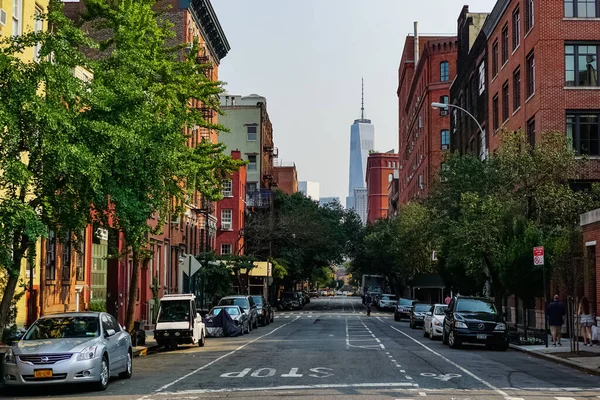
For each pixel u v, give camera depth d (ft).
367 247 304.71
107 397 48.21
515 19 145.69
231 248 240.12
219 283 167.12
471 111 190.60
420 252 203.21
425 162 294.25
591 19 124.06
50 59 62.75
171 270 160.15
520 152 110.93
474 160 130.00
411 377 58.08
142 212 64.44
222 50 210.38
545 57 124.06
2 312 57.57
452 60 287.69
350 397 46.24
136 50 78.07
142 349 87.66
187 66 95.76
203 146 100.53
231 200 241.96
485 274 128.47
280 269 241.55
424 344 99.45
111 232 80.94
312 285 570.46
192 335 95.96
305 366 67.36
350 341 104.53
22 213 51.55
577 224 107.76
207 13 182.39
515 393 48.78
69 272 98.07
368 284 315.17
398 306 181.68
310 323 168.66
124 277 123.24
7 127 54.03
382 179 618.03
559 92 123.24
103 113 60.39
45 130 53.57
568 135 123.13
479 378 57.98
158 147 64.34
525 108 134.31
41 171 56.65
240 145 294.46
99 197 59.52
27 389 53.88
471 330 90.43
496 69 163.43
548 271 98.78
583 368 66.64
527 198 109.60
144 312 136.67
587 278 85.81
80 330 55.42
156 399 46.70
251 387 52.13
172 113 85.71
